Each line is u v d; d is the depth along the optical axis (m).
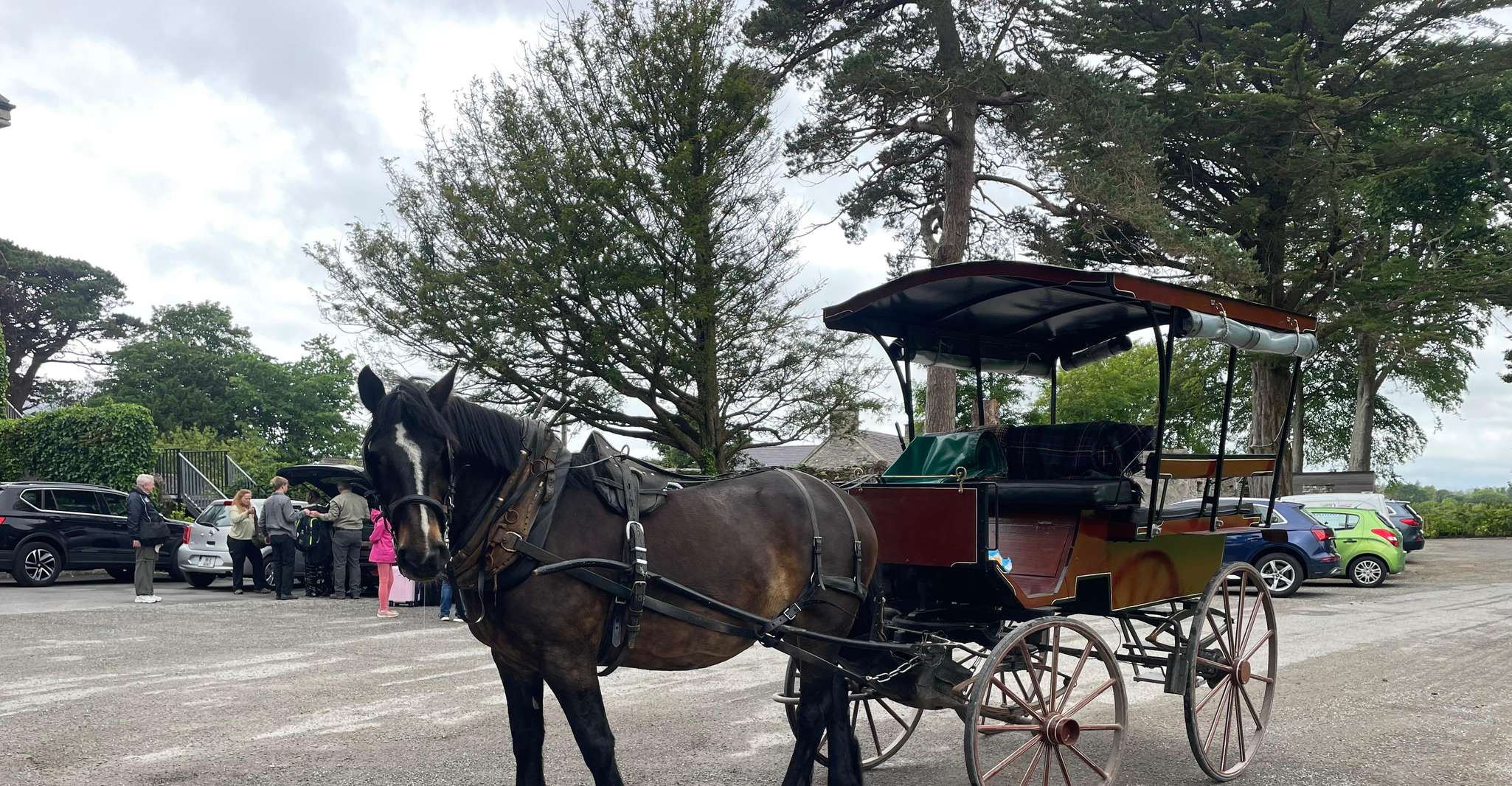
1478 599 16.14
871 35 19.33
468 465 4.22
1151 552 6.28
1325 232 22.23
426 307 17.06
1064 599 5.47
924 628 5.79
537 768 4.46
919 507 5.45
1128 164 18.73
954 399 19.66
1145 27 23.55
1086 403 50.41
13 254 52.66
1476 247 25.55
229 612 13.77
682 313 17.22
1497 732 6.88
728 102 17.62
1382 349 24.86
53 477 21.42
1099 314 7.00
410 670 9.27
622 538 4.41
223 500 17.91
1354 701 7.95
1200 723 7.30
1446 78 22.47
